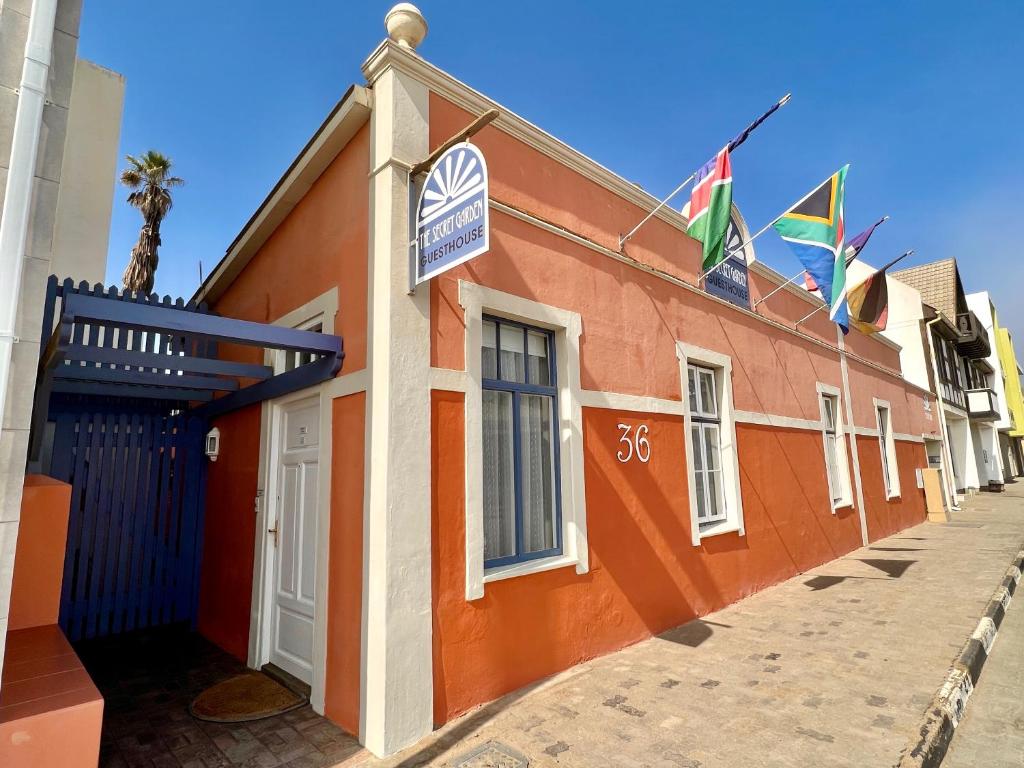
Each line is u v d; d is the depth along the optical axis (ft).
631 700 13.93
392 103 14.05
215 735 12.52
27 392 8.26
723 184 20.16
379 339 13.16
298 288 17.80
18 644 11.43
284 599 16.71
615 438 19.08
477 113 16.24
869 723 12.61
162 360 15.71
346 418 14.11
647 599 19.21
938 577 27.55
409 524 12.56
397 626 12.00
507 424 16.20
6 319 7.93
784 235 24.07
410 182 13.98
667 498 20.92
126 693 15.15
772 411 29.50
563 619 16.08
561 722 12.76
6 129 8.33
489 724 12.69
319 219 16.92
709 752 11.46
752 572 25.31
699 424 24.57
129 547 21.38
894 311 66.23
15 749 7.88
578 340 18.15
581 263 18.89
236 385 20.22
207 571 21.76
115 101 38.91
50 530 13.12
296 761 11.37
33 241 8.46
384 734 11.47
